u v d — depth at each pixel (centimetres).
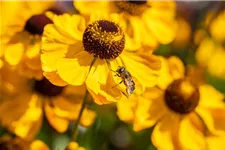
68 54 33
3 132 37
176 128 38
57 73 32
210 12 48
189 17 54
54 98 37
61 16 34
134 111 36
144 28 40
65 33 34
